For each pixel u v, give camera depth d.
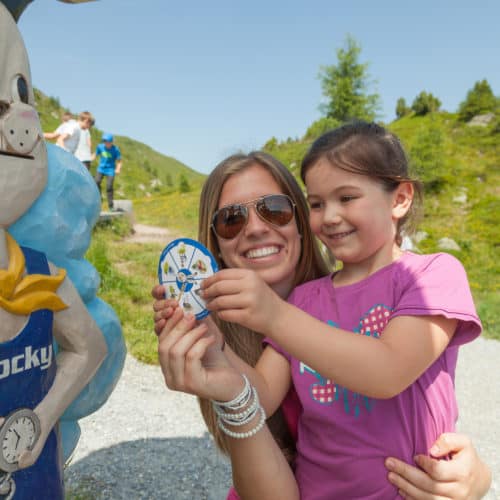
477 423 5.24
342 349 1.12
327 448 1.38
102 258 8.15
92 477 3.54
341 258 1.43
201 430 4.45
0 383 1.12
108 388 1.73
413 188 1.47
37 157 1.26
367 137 1.42
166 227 18.33
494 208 20.11
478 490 1.36
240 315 1.07
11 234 1.32
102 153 13.39
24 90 1.22
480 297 11.27
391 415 1.33
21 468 1.17
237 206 1.74
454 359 1.46
